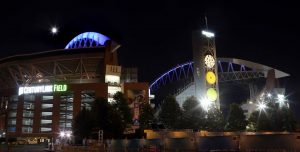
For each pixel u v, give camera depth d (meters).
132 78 175.62
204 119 100.31
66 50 151.12
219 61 198.00
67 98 149.12
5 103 158.62
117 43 156.62
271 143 30.73
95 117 93.38
